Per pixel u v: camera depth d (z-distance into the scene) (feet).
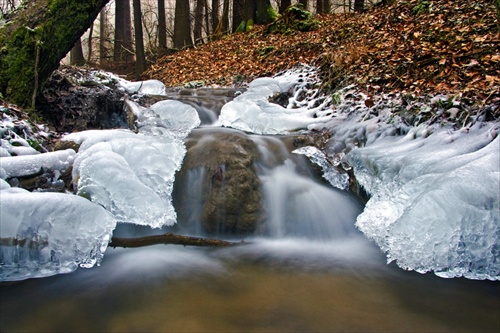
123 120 20.52
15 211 9.79
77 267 10.52
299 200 14.01
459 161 11.16
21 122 14.97
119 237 12.09
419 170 11.92
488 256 9.78
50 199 10.28
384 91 18.15
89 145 14.55
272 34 41.75
